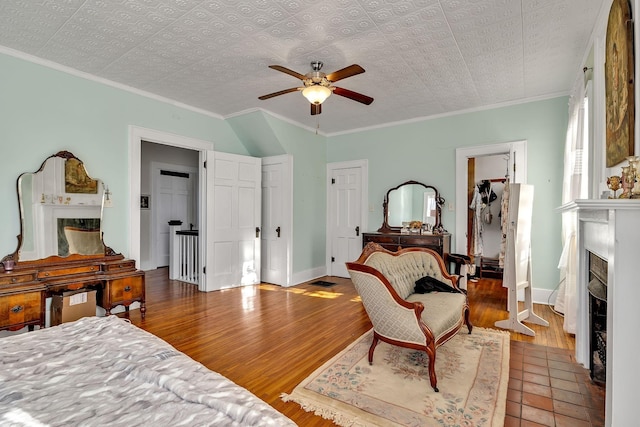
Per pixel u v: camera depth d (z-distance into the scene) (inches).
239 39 107.5
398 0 87.1
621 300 56.9
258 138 198.7
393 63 124.1
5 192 113.7
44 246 120.2
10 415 32.7
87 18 95.8
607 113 84.0
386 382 85.3
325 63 124.3
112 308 127.1
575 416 71.2
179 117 168.1
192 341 112.6
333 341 113.3
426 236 176.7
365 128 216.5
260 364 96.1
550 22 97.3
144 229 252.4
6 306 100.3
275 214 206.8
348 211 225.5
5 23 98.1
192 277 206.8
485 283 199.3
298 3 88.4
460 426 67.4
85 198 131.9
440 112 184.9
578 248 96.4
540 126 160.2
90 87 134.7
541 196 159.8
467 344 109.4
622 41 69.2
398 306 87.2
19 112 116.6
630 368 56.4
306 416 71.8
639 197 59.3
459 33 103.5
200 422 32.2
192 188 285.3
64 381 40.3
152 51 115.7
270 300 165.0
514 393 80.6
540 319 129.3
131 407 34.7
